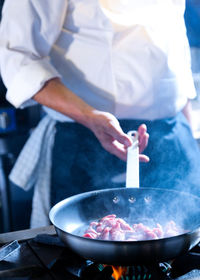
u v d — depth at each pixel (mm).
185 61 1294
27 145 1567
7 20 1165
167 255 682
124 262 674
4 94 2152
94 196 920
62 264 759
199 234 708
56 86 1141
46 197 1580
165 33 1201
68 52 1236
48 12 1144
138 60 1207
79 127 1308
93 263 772
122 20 1161
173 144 1328
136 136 976
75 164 1337
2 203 2057
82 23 1187
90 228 833
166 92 1271
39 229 958
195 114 2160
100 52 1202
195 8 2146
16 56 1158
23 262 788
